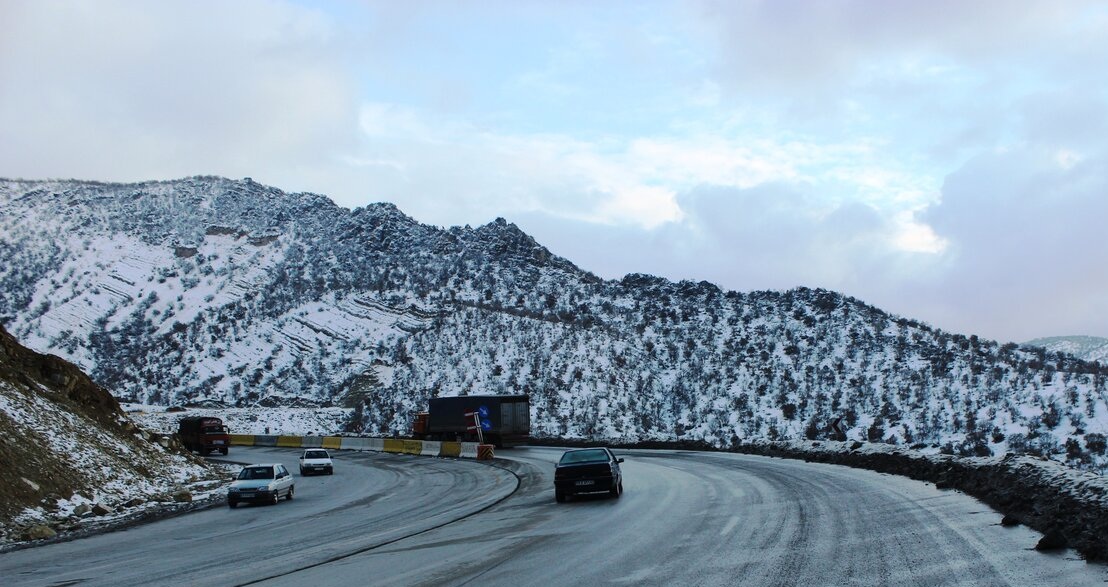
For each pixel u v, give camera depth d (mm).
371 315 185375
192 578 13078
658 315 177625
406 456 57719
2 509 23203
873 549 12625
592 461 23594
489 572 12211
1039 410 98688
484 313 168750
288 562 14336
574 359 133000
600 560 12820
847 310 162375
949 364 124562
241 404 132250
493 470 39719
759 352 145000
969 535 13578
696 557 12633
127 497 30281
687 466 35531
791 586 10258
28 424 30391
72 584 13148
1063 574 10156
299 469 48375
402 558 14055
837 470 29766
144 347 186625
